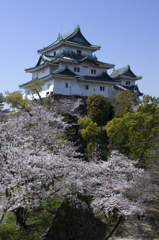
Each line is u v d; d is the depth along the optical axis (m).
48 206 12.80
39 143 14.27
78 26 46.97
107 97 42.59
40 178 10.68
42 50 48.47
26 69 45.59
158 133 21.03
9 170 9.90
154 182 18.45
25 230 10.38
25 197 9.51
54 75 36.62
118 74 51.78
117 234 15.03
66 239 11.62
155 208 18.23
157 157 19.36
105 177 16.86
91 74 45.38
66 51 44.09
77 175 11.98
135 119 22.67
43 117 18.16
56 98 37.09
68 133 27.45
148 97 25.19
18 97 25.28
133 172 17.95
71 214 13.58
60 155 12.70
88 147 23.67
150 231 15.40
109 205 14.91
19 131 14.37
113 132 23.77
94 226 15.30
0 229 10.17
